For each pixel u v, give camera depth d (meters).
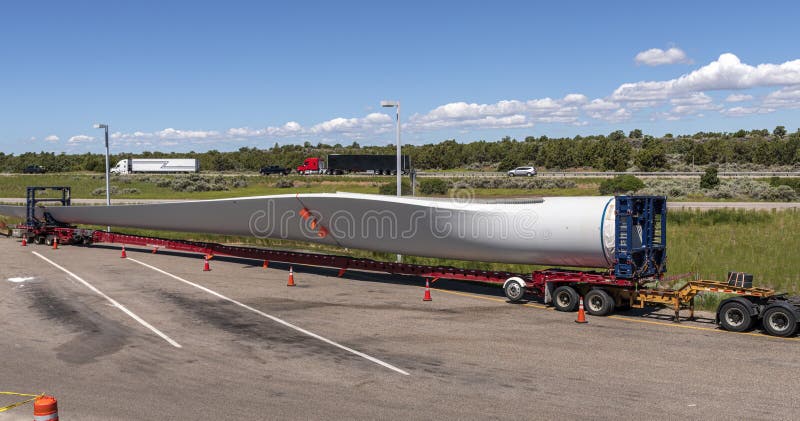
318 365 11.91
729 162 133.75
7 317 16.03
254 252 25.44
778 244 27.17
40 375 11.34
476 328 14.90
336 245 23.12
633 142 189.12
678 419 9.19
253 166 150.75
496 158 146.50
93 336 14.12
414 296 19.11
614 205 16.78
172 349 13.05
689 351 12.83
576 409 9.59
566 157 127.81
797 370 11.52
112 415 9.37
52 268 24.80
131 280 21.92
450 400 9.99
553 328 14.90
